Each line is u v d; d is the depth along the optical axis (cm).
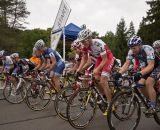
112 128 411
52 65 621
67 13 844
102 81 489
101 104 491
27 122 505
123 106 423
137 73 421
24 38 5434
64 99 519
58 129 459
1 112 593
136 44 428
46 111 601
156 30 3388
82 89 464
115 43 5350
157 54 441
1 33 4678
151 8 3588
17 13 5238
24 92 707
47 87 623
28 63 742
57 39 883
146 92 442
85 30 493
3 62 800
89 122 475
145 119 527
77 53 602
